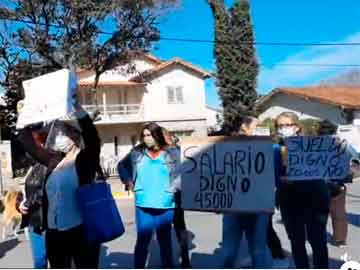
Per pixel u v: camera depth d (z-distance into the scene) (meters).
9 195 5.33
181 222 3.53
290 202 2.79
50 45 14.98
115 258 3.99
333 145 2.75
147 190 3.14
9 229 5.59
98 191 2.42
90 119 2.42
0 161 8.75
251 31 19.17
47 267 2.89
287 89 22.08
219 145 2.64
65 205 2.37
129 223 6.01
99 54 15.67
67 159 2.44
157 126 3.14
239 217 3.06
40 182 2.60
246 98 19.09
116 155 19.44
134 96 20.84
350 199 7.63
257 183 2.56
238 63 19.09
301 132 3.01
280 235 4.64
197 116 21.33
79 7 14.41
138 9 15.16
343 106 19.61
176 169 3.15
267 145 2.56
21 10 14.57
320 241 2.79
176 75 21.08
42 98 2.27
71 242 2.40
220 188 2.63
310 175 2.73
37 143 2.50
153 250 4.18
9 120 16.28
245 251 3.89
